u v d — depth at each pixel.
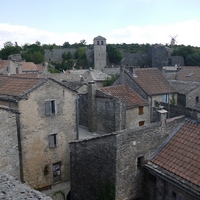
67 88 20.61
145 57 109.31
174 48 104.56
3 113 14.38
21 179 18.73
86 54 115.69
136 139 14.80
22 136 18.44
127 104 27.27
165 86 34.22
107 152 14.64
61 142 20.88
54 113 20.08
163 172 13.95
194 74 44.53
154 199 14.96
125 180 14.73
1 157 14.45
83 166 16.58
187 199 12.68
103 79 55.47
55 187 20.66
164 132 16.00
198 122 16.05
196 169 13.20
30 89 18.45
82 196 17.00
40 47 126.88
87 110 28.62
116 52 114.00
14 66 69.25
